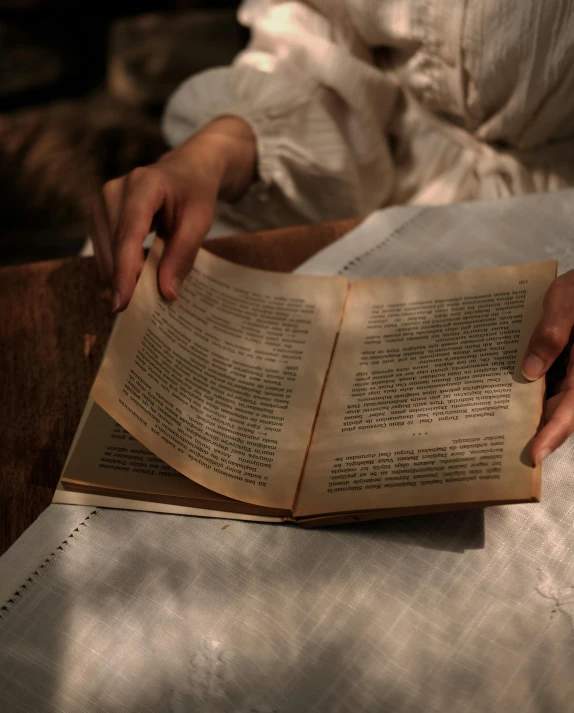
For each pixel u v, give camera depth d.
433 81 0.92
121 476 0.60
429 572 0.56
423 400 0.61
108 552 0.59
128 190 0.69
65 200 1.88
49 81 2.15
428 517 0.59
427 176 0.98
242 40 2.07
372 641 0.54
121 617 0.56
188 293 0.68
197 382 0.63
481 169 0.94
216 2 2.22
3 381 0.69
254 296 0.69
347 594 0.56
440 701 0.52
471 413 0.59
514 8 0.81
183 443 0.60
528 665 0.52
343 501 0.58
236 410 0.62
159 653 0.55
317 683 0.53
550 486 0.59
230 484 0.59
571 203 0.75
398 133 0.98
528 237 0.73
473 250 0.73
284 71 0.93
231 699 0.53
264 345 0.66
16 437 0.66
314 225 0.78
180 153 0.81
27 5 2.12
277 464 0.60
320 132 0.92
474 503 0.55
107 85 2.20
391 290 0.68
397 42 0.91
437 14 0.86
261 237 0.77
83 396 0.68
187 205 0.71
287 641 0.55
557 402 0.58
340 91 0.92
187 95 0.97
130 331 0.62
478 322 0.64
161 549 0.59
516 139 0.92
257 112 0.90
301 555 0.58
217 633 0.55
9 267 0.77
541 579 0.55
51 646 0.55
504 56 0.84
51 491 0.63
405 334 0.65
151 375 0.62
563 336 0.59
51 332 0.72
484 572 0.56
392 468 0.58
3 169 1.91
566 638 0.53
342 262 0.74
